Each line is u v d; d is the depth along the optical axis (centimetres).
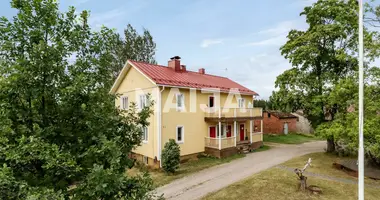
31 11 392
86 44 452
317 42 1702
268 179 1105
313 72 1783
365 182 1062
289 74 1808
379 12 1065
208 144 1772
